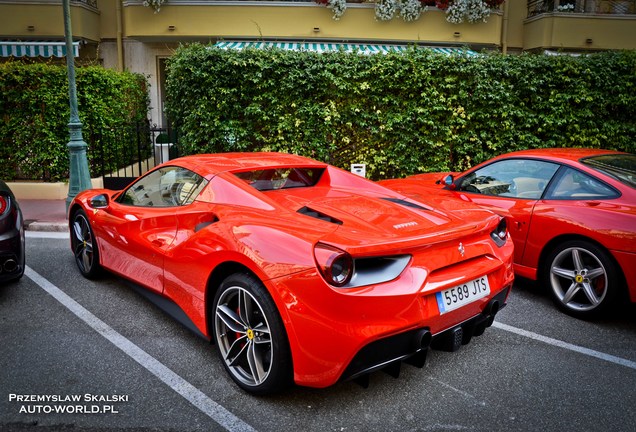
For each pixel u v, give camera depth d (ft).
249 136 29.14
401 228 8.99
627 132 29.35
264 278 8.41
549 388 9.79
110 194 15.30
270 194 11.28
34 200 30.25
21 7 43.60
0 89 29.99
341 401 9.22
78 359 10.71
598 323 13.16
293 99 28.32
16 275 13.92
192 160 12.66
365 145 29.71
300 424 8.49
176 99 29.14
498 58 28.50
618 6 47.70
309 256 8.07
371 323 7.92
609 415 8.89
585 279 13.19
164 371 10.23
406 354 8.48
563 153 15.38
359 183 12.35
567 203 13.78
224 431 8.29
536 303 14.62
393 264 8.36
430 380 10.05
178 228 11.26
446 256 9.00
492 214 10.72
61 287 15.21
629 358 11.16
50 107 30.55
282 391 9.53
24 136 30.76
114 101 34.68
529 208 14.47
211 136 28.68
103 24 47.65
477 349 11.53
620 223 12.35
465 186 16.92
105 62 48.29
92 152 32.37
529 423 8.61
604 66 28.71
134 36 44.50
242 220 9.63
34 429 8.23
